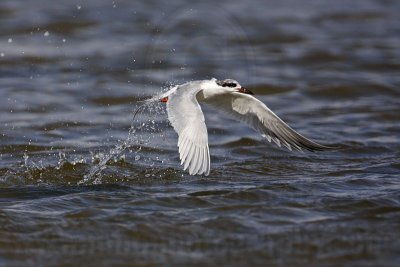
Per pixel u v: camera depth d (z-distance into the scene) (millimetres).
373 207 11375
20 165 13805
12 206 11477
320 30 27531
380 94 20078
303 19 28906
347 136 16328
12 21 25516
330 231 10492
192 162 10133
